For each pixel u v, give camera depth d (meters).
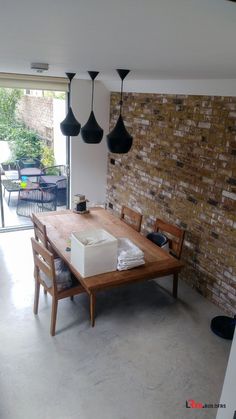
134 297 3.66
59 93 4.88
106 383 2.59
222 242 3.37
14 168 4.96
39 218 4.01
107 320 3.28
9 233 5.04
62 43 1.39
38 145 4.99
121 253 3.11
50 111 4.89
